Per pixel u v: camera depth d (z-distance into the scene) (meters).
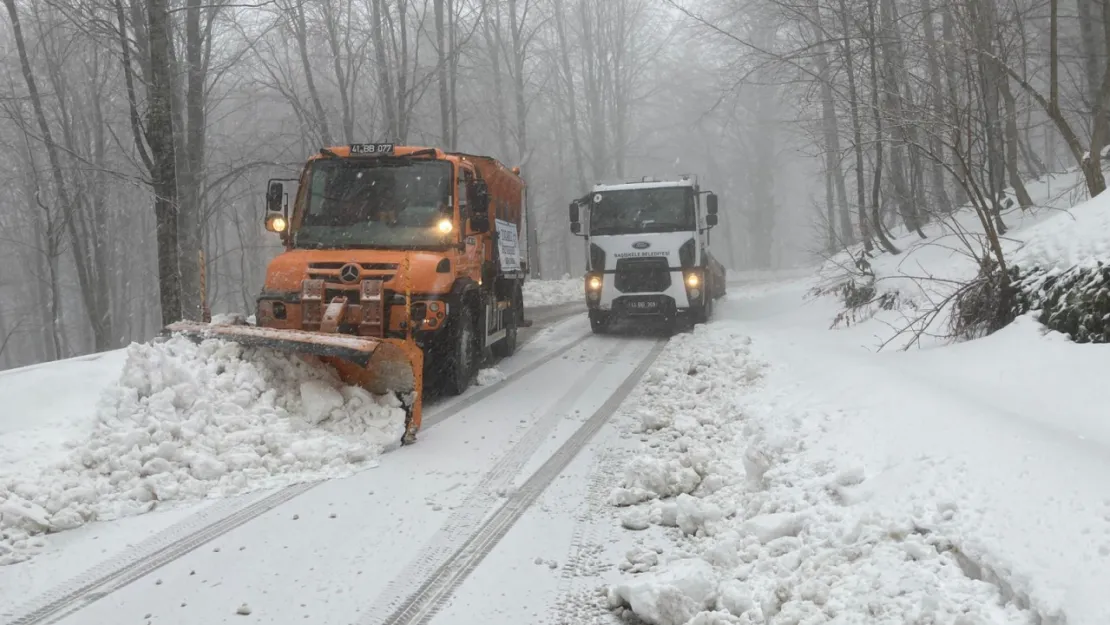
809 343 9.77
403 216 8.98
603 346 13.48
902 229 19.42
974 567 2.98
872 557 3.32
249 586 4.01
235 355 6.76
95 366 8.03
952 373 6.08
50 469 5.34
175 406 6.05
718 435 6.39
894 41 11.20
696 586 3.60
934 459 3.93
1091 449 3.68
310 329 8.09
